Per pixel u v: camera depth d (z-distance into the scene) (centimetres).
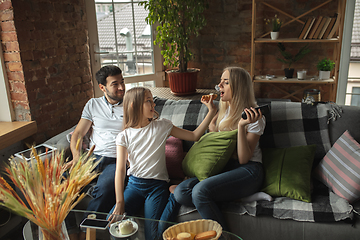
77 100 281
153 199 167
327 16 317
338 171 164
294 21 335
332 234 150
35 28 230
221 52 369
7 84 229
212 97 192
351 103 342
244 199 167
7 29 216
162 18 325
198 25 335
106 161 196
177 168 194
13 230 137
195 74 341
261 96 370
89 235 128
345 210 149
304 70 340
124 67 350
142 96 171
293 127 192
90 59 307
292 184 164
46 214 106
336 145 176
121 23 335
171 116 216
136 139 173
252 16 313
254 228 160
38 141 241
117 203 161
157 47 369
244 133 171
